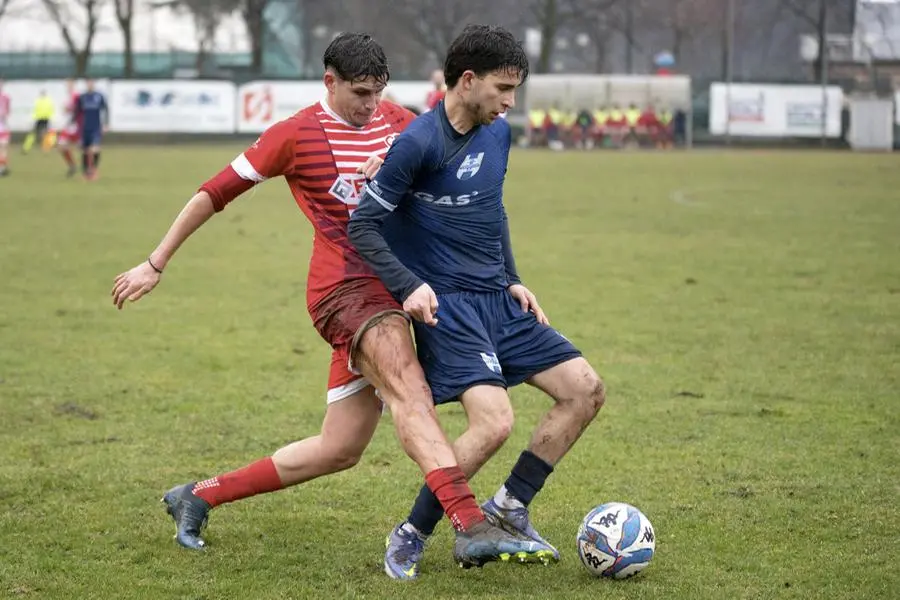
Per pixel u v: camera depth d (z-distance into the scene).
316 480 14.10
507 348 10.97
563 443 10.99
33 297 27.59
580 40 159.38
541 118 110.62
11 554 11.52
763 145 109.19
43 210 47.69
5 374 19.80
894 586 10.56
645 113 109.38
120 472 14.36
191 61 130.50
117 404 17.84
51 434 16.12
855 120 105.62
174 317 25.33
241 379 19.61
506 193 58.16
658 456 15.07
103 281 30.05
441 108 10.70
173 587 10.62
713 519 12.52
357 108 11.08
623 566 10.64
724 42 129.75
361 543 11.92
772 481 13.94
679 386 19.06
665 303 27.02
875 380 19.48
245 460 14.97
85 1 128.50
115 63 132.00
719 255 35.53
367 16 136.25
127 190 57.47
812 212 48.53
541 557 10.03
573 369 10.91
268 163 11.10
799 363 20.80
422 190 10.73
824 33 116.38
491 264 11.01
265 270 32.53
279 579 10.85
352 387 11.19
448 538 12.09
